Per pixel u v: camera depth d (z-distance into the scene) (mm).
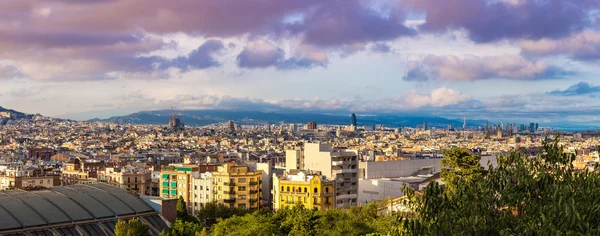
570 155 89812
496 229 81875
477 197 86688
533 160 90938
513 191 85188
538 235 75375
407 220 88688
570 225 75250
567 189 81938
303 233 183125
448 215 85062
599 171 87500
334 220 193750
